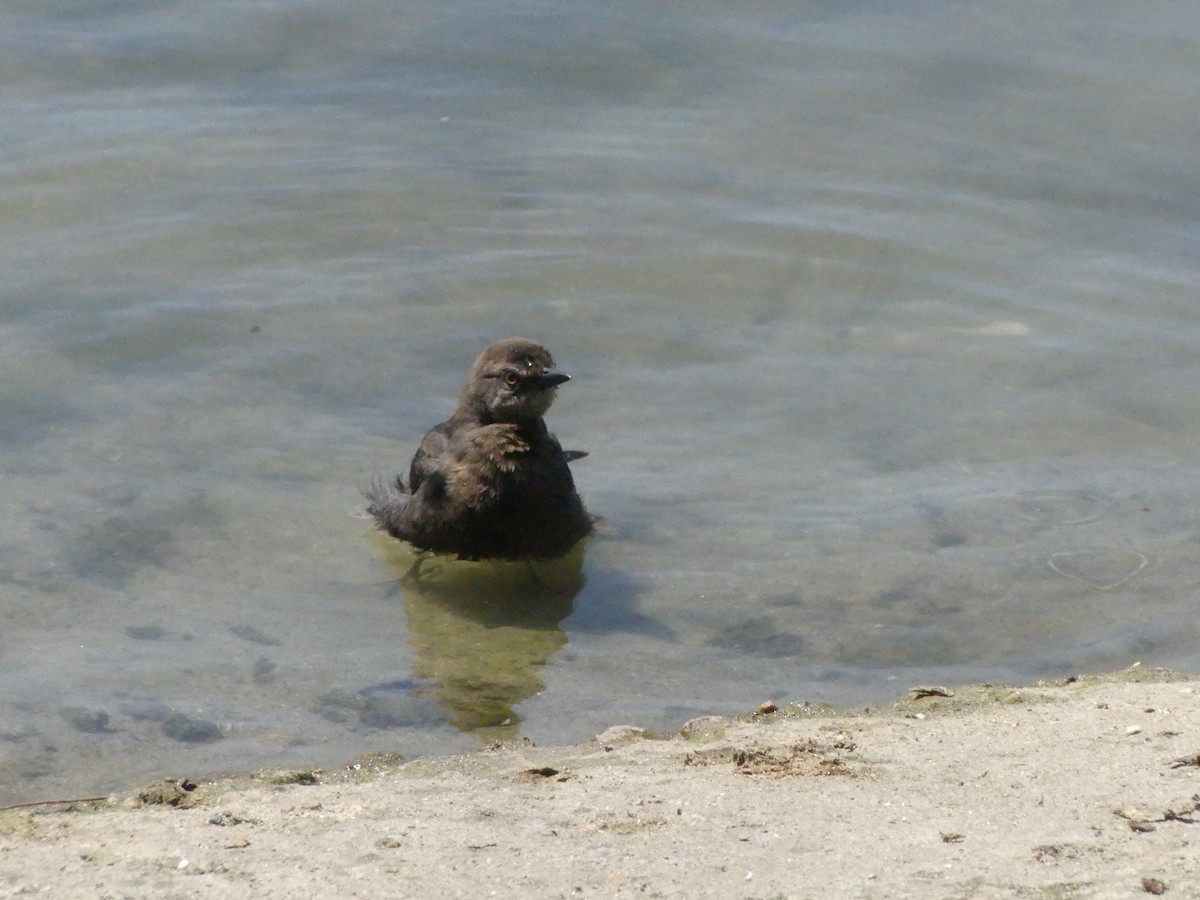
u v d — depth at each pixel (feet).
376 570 43.19
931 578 42.01
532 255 58.90
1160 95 65.87
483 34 70.54
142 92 66.54
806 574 42.47
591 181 62.28
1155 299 56.08
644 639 39.60
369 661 38.01
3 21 70.49
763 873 24.21
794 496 46.44
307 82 67.67
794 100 66.69
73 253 57.31
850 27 70.95
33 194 60.29
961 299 56.75
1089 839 25.12
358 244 59.00
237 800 29.40
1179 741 30.12
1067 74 67.36
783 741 31.96
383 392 51.37
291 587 41.68
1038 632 39.47
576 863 24.82
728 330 55.52
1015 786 28.09
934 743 31.32
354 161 63.05
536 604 41.75
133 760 32.53
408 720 34.99
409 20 71.61
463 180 62.44
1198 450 48.16
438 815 27.66
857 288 57.62
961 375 52.70
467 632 39.93
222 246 58.44
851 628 39.86
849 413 50.75
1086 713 32.55
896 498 46.16
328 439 48.70
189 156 63.00
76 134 63.57
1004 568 42.32
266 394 50.78
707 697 36.47
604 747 32.83
